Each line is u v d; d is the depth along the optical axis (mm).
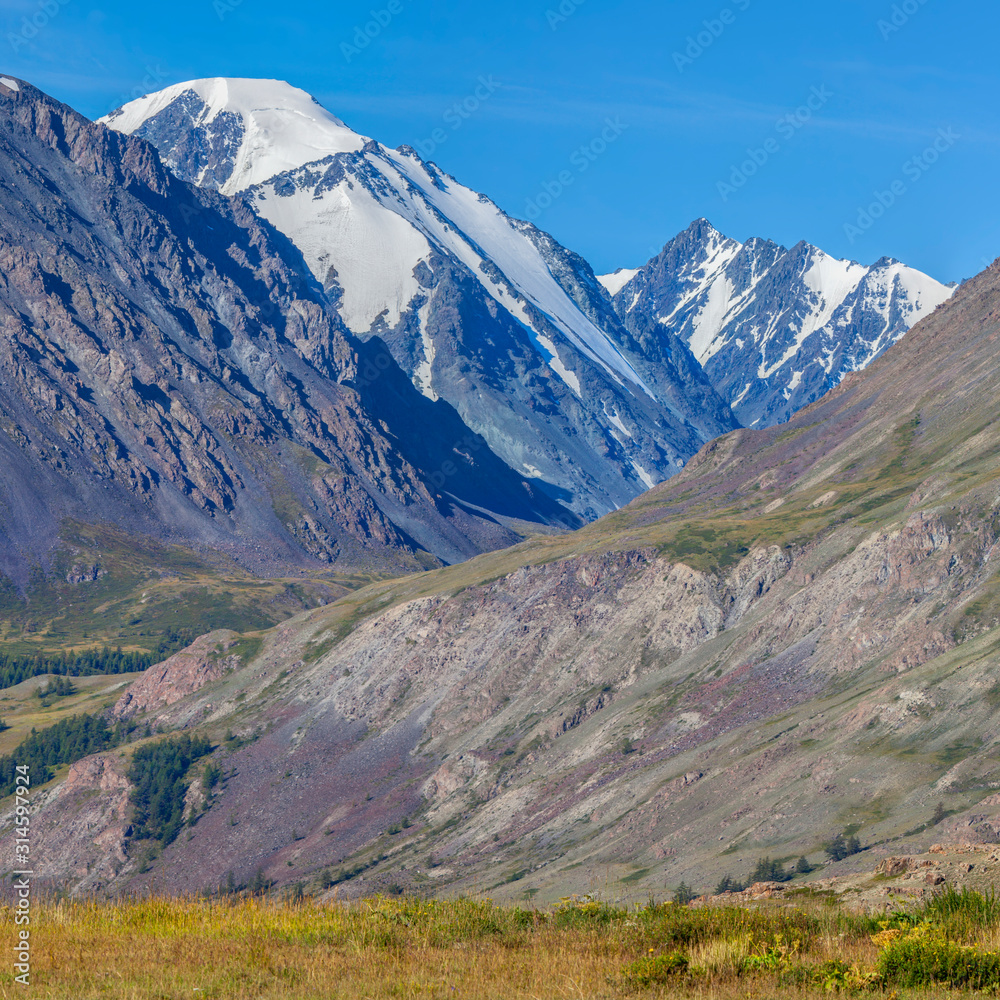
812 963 23578
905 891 30984
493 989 21969
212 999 21047
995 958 22375
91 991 21344
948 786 115188
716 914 27797
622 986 22281
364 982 22250
